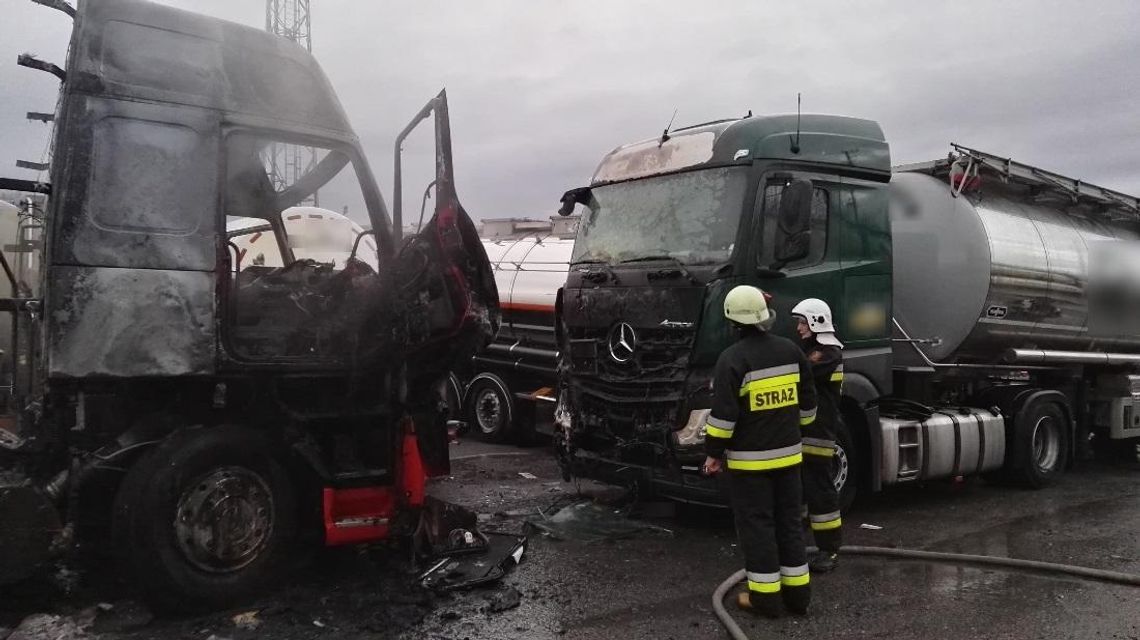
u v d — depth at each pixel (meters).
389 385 5.00
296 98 4.95
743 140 6.10
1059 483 8.49
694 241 6.12
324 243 5.38
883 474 6.76
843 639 4.27
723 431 4.43
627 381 6.16
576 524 6.33
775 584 4.50
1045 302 8.07
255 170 5.18
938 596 4.90
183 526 4.32
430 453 5.08
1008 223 7.88
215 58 4.71
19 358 5.20
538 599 4.78
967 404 8.31
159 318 4.30
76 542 4.57
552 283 10.23
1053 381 8.86
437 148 4.79
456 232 4.75
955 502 7.53
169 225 4.37
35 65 4.40
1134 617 4.56
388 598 4.61
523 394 10.13
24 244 5.69
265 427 4.76
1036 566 5.35
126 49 4.46
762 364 4.50
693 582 5.12
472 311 4.76
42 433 4.57
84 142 4.23
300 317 4.95
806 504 5.56
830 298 6.29
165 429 4.52
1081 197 9.03
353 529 4.81
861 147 6.64
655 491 6.07
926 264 7.77
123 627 4.18
